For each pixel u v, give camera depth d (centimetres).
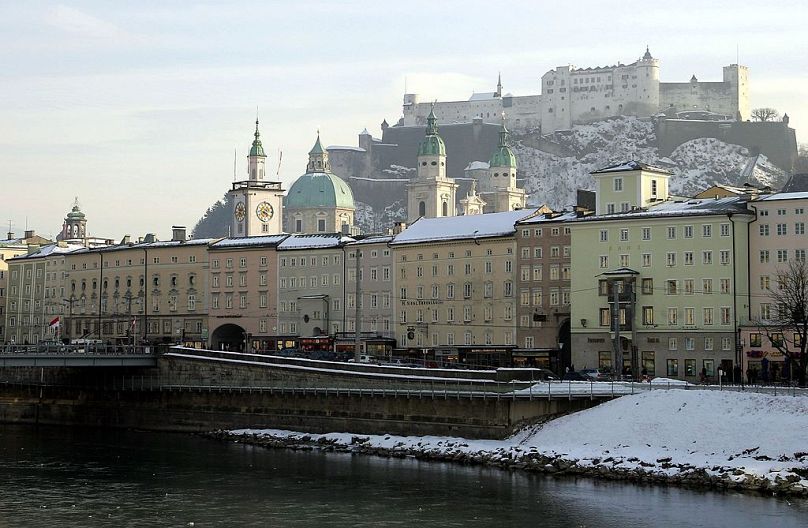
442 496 11450
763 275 17612
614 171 19525
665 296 18150
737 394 13262
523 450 13475
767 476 11419
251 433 16638
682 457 12400
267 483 12394
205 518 10656
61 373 19975
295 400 16775
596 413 13800
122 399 19100
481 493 11562
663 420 13150
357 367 16562
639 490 11556
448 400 14912
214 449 15425
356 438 15488
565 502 11038
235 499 11519
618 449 12988
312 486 12156
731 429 12650
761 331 17250
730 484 11462
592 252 18888
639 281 18388
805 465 11700
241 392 17488
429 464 13538
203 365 18075
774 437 12306
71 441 16650
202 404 18025
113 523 10481
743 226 17712
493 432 14500
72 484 12494
